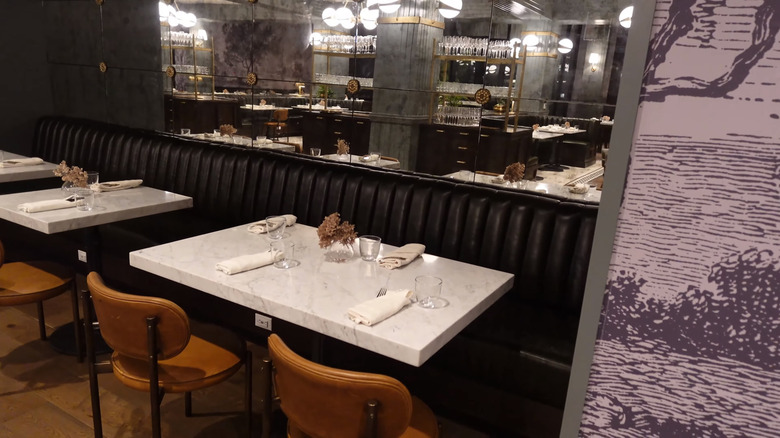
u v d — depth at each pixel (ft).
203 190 12.48
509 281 6.85
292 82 12.58
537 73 9.35
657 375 2.51
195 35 13.88
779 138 2.10
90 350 6.39
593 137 8.98
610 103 8.75
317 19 11.89
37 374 8.63
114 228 11.90
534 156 9.57
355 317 5.30
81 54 16.21
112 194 9.85
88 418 7.60
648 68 2.27
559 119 9.27
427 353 4.95
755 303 2.25
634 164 2.37
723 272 2.29
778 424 2.31
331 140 12.29
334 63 11.87
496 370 7.38
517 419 7.34
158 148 13.39
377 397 4.14
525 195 9.11
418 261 7.38
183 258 6.88
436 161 10.85
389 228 9.98
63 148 15.49
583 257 8.20
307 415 4.51
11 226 13.91
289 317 5.64
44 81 16.92
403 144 11.23
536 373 7.10
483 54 9.95
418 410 5.63
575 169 9.21
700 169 2.25
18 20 15.85
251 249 7.36
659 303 2.43
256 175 11.75
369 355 8.83
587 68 8.88
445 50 10.34
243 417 7.83
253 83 13.17
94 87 16.19
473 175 10.39
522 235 8.68
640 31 2.24
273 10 12.55
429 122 10.80
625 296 2.50
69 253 12.80
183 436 7.33
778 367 2.26
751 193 2.19
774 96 2.08
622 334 2.54
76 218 8.08
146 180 13.56
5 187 15.12
